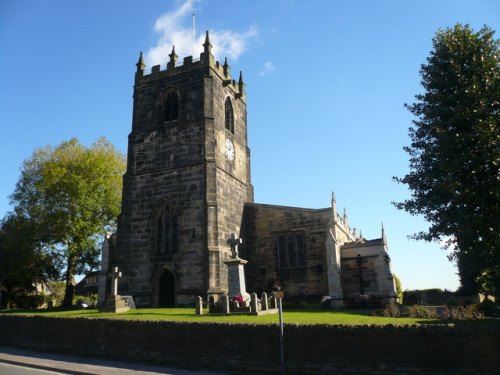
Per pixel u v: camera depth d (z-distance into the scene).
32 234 53.94
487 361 13.05
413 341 14.07
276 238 45.09
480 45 18.59
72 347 23.25
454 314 25.95
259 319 22.42
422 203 18.50
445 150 17.75
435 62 19.38
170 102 45.50
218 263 38.97
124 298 37.72
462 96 17.97
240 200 47.22
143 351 20.28
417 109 19.67
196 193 41.22
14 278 58.19
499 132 16.44
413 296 63.66
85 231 55.84
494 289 17.98
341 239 46.81
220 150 44.44
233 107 49.44
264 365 16.61
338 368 15.06
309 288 42.47
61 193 54.81
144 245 41.91
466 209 17.36
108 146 62.56
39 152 59.94
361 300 38.72
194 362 18.48
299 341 16.02
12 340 26.94
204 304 37.19
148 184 43.53
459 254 17.08
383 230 43.91
